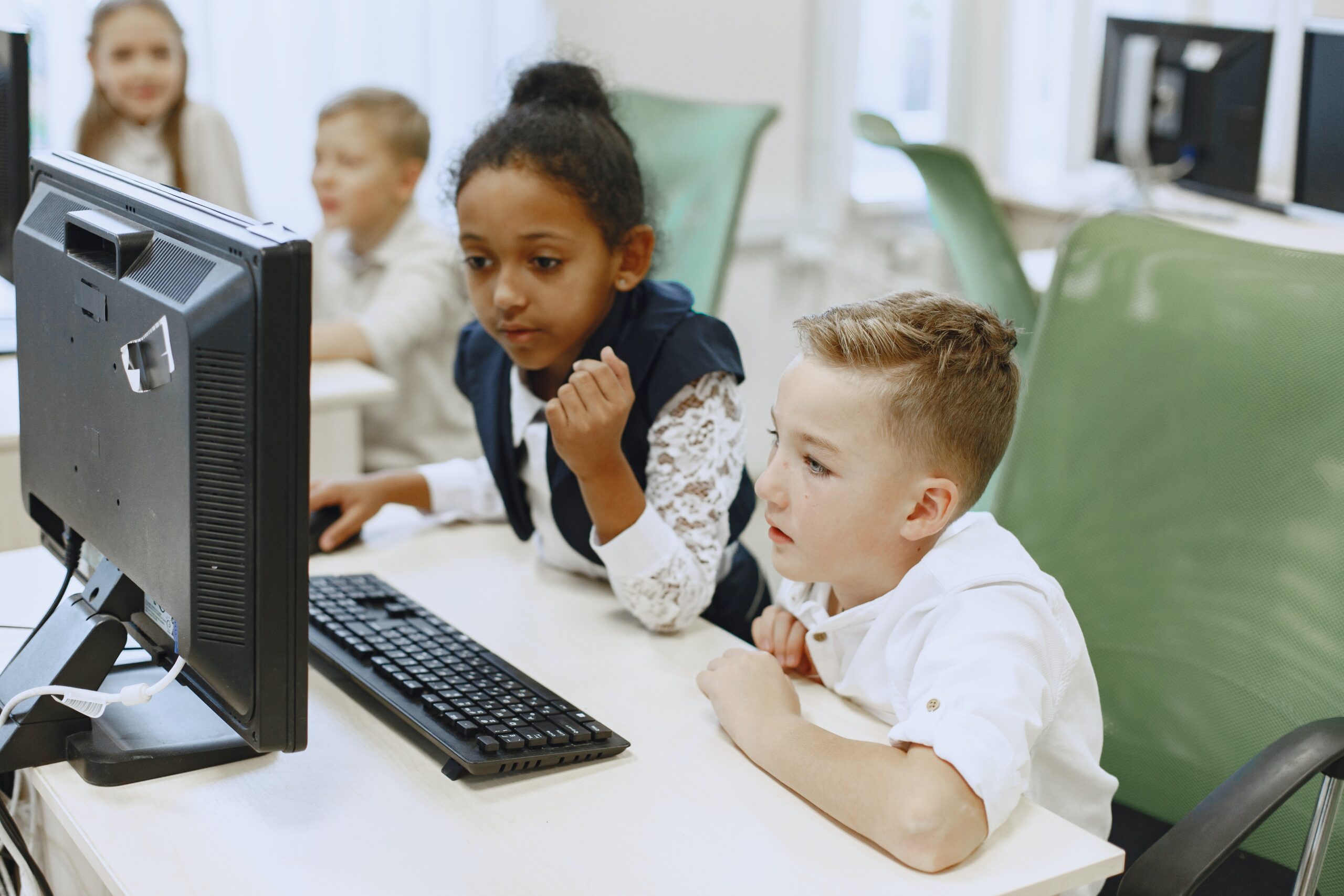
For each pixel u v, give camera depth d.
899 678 0.94
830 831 0.81
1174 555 1.14
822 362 0.91
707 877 0.76
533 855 0.78
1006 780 0.79
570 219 1.12
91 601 0.90
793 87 3.38
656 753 0.91
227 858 0.76
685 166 2.31
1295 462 1.08
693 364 1.17
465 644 1.04
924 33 3.62
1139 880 0.78
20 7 2.20
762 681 0.96
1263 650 1.08
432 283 2.16
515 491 1.27
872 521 0.91
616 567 1.09
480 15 2.71
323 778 0.86
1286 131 3.59
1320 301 1.08
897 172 3.70
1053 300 1.23
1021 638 0.86
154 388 0.78
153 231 0.82
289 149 2.54
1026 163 3.80
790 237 3.46
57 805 0.82
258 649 0.77
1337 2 3.38
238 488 0.75
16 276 0.99
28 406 0.98
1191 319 1.15
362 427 2.21
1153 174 3.22
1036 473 1.22
